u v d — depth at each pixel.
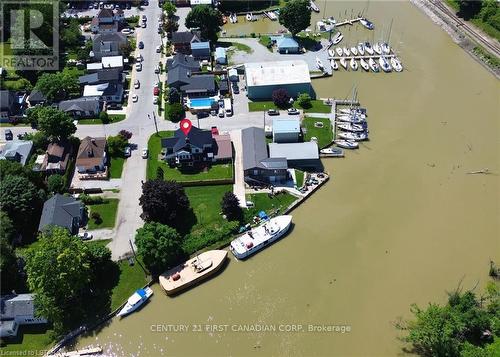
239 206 109.25
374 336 86.94
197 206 109.62
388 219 108.62
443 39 177.12
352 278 96.44
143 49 164.88
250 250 100.19
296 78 142.62
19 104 137.50
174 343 86.31
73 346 85.88
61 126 119.38
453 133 132.38
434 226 107.06
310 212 110.12
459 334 80.75
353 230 106.12
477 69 160.12
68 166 117.88
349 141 128.25
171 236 95.19
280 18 169.00
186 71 147.75
